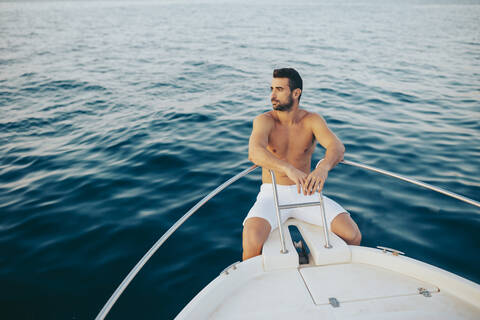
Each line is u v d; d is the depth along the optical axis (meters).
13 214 3.48
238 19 29.78
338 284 1.59
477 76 9.88
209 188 3.82
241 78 10.01
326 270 1.69
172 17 33.03
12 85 9.62
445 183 3.82
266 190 2.18
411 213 3.20
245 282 1.64
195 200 3.57
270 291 1.57
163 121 6.37
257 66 11.63
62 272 2.64
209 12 38.59
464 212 3.19
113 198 3.70
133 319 2.16
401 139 5.21
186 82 9.66
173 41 17.91
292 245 1.79
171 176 4.16
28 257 2.82
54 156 4.95
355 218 3.14
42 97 8.43
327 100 7.59
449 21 26.80
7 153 5.12
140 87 9.23
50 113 7.12
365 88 8.66
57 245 2.96
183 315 1.40
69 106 7.61
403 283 1.58
